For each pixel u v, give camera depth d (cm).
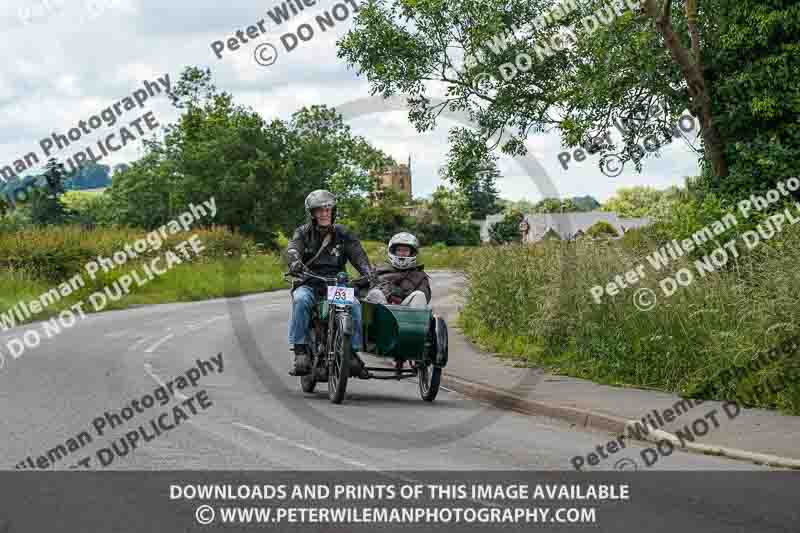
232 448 898
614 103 2214
